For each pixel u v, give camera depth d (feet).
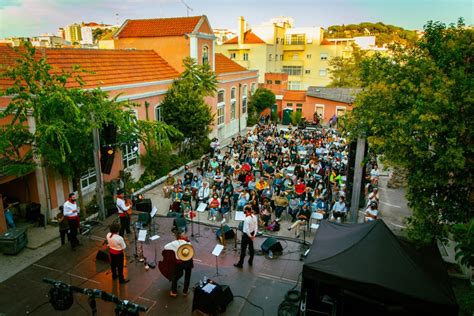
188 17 95.45
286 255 37.22
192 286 31.45
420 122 32.89
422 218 34.88
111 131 45.70
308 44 207.31
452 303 23.43
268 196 58.08
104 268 34.19
